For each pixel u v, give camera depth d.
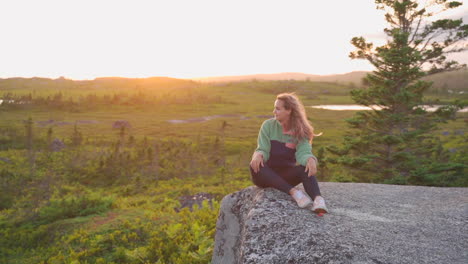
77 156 34.94
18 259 9.88
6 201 19.64
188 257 6.41
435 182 16.25
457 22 21.14
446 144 33.75
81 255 8.08
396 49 18.67
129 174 29.12
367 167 19.02
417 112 19.20
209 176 30.11
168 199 18.20
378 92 19.34
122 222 10.02
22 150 41.09
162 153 38.25
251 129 76.56
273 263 2.56
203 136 62.84
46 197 17.03
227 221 4.30
